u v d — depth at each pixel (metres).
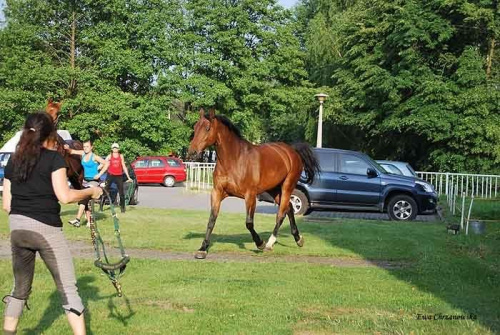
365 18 34.53
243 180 9.48
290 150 10.67
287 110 42.62
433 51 31.97
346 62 35.56
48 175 4.53
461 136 29.50
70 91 39.62
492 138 29.41
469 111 29.48
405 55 31.02
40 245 4.51
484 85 30.22
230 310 6.21
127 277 7.59
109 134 39.16
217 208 9.51
